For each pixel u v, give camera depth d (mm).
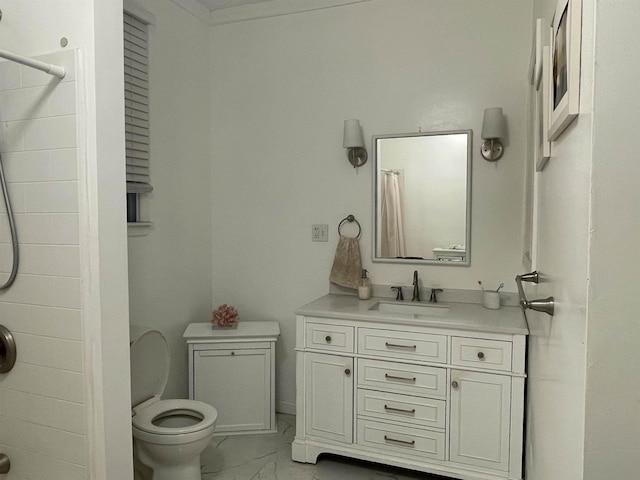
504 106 2580
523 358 2105
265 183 3156
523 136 2547
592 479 648
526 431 2090
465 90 2656
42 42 1730
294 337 3139
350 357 2426
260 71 3129
